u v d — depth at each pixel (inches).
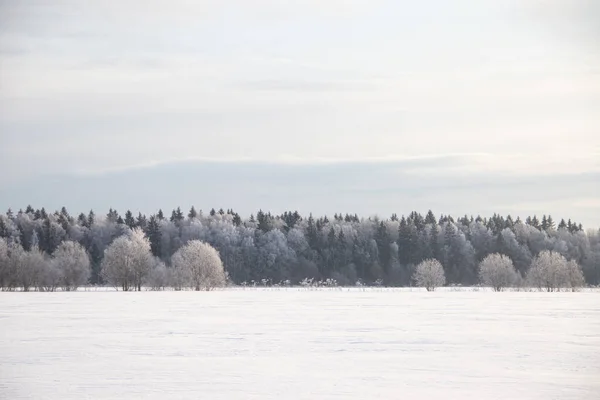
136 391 1107.9
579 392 1101.7
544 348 1553.9
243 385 1151.6
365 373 1254.3
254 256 6934.1
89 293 4515.3
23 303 3235.7
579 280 5093.5
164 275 5142.7
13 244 5442.9
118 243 5002.5
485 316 2383.1
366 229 7568.9
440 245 7155.5
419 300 3553.2
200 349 1546.5
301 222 7741.1
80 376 1226.6
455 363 1354.6
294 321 2201.0
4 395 1082.1
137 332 1884.8
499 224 7780.5
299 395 1081.4
